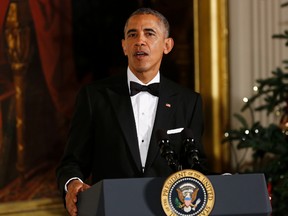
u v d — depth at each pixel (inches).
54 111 343.6
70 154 189.6
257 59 379.9
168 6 365.1
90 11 349.4
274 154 343.3
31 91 337.4
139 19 185.2
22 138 335.9
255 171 343.0
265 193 145.1
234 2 376.8
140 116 192.9
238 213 143.3
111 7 353.4
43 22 339.6
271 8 380.5
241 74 377.4
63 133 345.7
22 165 336.2
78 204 163.0
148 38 184.7
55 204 341.1
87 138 190.7
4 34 330.6
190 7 370.3
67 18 345.1
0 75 330.3
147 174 183.5
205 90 374.3
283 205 328.5
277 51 380.2
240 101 377.4
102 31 352.2
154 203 139.7
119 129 186.7
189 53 370.9
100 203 139.1
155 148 185.5
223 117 374.6
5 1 329.7
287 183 311.1
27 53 336.2
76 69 347.6
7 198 332.2
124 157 184.5
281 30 378.6
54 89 343.0
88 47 349.7
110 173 185.6
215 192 143.6
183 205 139.8
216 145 374.3
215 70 372.8
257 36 379.9
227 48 375.6
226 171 374.3
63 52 344.8
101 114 189.3
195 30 371.6
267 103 357.1
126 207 138.6
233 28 377.7
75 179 177.2
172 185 139.7
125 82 195.3
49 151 342.6
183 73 370.0
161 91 193.9
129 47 186.1
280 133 337.7
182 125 191.9
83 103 192.7
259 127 342.6
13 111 333.7
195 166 162.4
